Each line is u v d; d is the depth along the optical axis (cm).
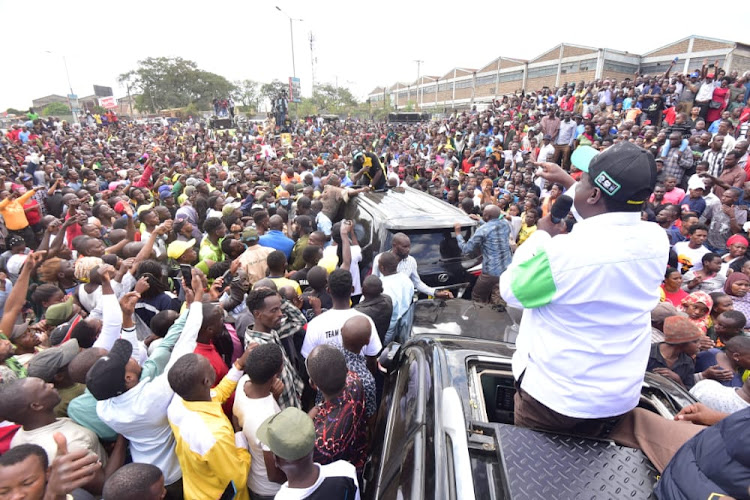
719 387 273
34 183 1210
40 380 235
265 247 494
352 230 520
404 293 406
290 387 294
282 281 420
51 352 270
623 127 1173
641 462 149
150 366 281
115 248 576
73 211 667
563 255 143
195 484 233
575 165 167
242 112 7169
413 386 231
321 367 243
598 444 156
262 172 1267
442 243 506
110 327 308
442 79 6481
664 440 151
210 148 1919
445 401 180
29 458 182
